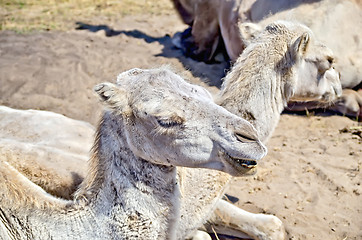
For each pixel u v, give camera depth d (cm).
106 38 1260
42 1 1609
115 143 385
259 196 645
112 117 385
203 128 363
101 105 393
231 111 508
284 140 791
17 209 390
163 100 367
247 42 607
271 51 530
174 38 1220
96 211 385
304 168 706
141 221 377
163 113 364
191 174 491
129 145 378
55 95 943
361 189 652
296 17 902
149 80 378
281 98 545
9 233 391
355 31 902
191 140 364
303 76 574
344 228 582
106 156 388
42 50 1145
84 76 1013
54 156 547
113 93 371
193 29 1139
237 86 516
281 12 925
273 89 529
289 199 638
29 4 1570
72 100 925
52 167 522
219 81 1018
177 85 379
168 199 384
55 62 1071
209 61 1124
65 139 614
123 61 1090
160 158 373
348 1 909
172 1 1223
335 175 684
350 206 622
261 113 520
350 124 840
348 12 903
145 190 378
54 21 1389
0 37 1229
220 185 513
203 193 501
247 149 353
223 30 1079
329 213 609
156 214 380
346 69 892
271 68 526
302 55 555
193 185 493
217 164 370
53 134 617
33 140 602
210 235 577
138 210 376
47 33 1279
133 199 377
